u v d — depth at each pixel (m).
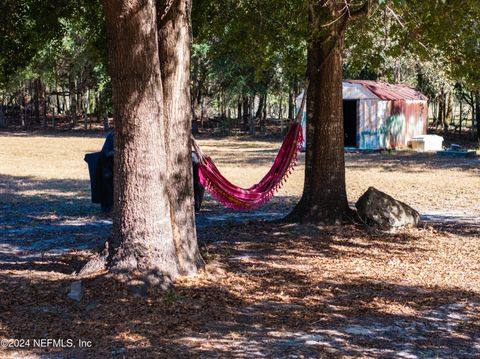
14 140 49.25
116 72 8.84
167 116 9.52
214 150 40.47
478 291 9.27
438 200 19.17
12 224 15.17
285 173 14.09
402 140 41.44
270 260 11.21
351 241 12.88
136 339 6.92
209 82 62.16
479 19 13.14
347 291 9.19
